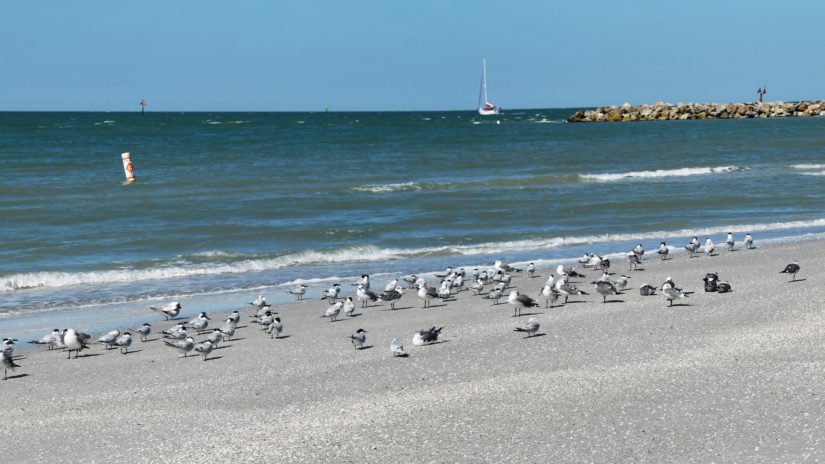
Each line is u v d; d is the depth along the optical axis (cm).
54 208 4731
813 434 1423
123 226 4241
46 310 2731
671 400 1620
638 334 2164
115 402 1784
